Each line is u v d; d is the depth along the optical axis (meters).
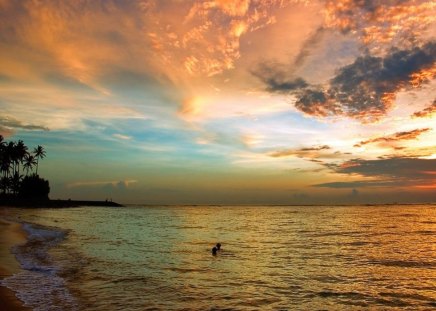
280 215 95.88
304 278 16.39
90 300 11.82
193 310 11.23
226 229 46.69
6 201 114.00
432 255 23.95
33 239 27.84
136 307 11.30
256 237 36.19
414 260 21.83
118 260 20.02
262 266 19.38
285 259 21.94
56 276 15.03
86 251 22.98
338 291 14.09
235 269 18.38
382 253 24.81
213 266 19.17
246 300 12.57
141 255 22.36
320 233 40.97
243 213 114.25
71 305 11.10
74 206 154.00
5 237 27.78
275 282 15.49
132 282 14.73
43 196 128.12
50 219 59.66
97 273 16.20
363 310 11.77
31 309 10.45
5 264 16.84
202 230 44.88
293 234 39.69
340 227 50.53
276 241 32.53
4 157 107.06
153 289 13.68
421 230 44.97
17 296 11.70
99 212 108.75
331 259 22.05
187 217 84.06
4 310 10.21
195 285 14.59
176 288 13.97
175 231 42.97
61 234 33.50
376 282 15.74
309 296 13.33
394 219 71.69
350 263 20.64
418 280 16.22
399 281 15.97
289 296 13.27
